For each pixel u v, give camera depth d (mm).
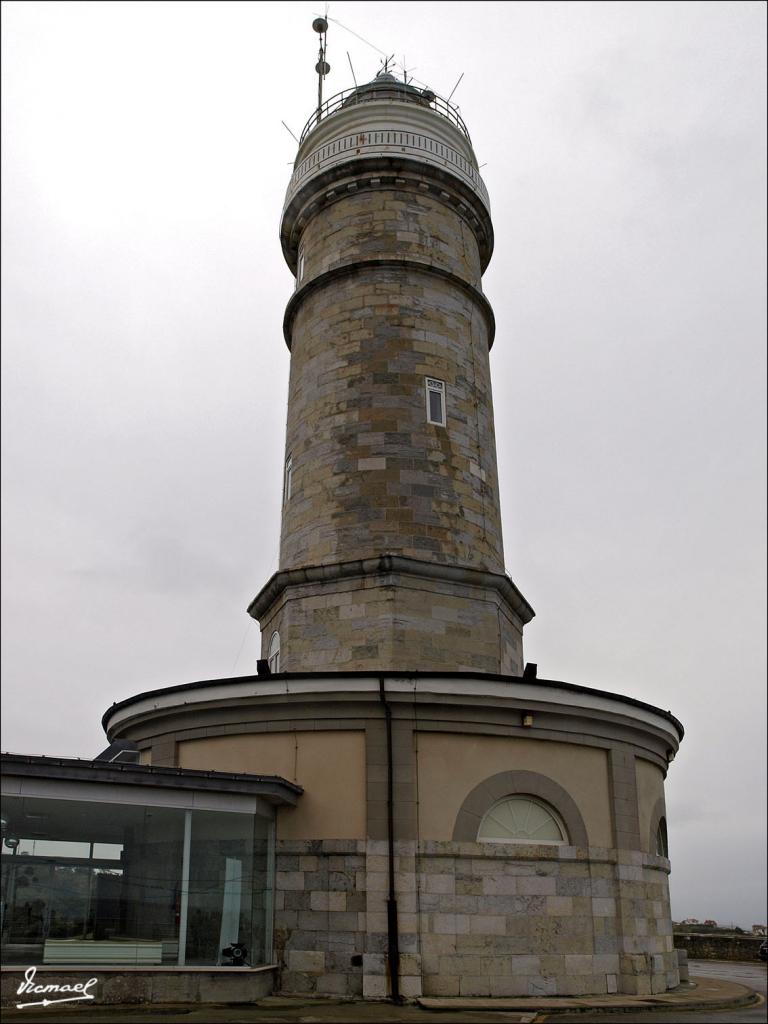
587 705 18016
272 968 15672
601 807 17953
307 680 17141
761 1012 15820
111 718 20266
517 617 22375
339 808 16594
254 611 22453
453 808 16656
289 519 22219
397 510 20734
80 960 13883
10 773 13844
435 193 24703
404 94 27016
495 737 17359
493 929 16125
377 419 21609
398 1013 14062
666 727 19859
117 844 14508
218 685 17625
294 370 23969
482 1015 14031
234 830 15484
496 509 22609
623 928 17219
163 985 14320
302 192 25078
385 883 15984
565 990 16219
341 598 20031
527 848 16828
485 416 23250
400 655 19281
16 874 13688
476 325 24172
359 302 23016
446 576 20188
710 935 36438
